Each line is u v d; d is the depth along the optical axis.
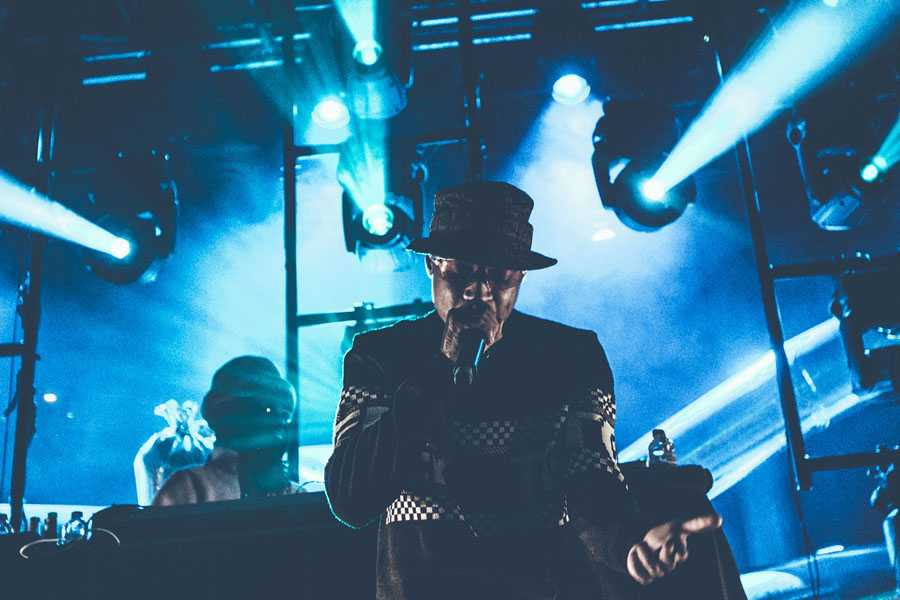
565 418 1.73
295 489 3.68
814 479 8.34
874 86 5.70
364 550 2.88
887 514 4.82
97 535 2.87
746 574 6.30
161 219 5.97
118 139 6.63
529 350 1.76
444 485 1.60
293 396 3.80
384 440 1.51
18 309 5.63
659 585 2.50
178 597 2.84
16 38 5.90
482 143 5.69
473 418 1.66
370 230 5.61
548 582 1.61
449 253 1.65
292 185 5.64
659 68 6.24
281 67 6.15
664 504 2.49
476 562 1.57
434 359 1.55
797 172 8.48
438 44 6.07
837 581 5.95
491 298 1.67
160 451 5.73
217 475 3.62
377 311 5.24
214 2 5.96
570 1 5.96
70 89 6.14
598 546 1.68
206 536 2.88
